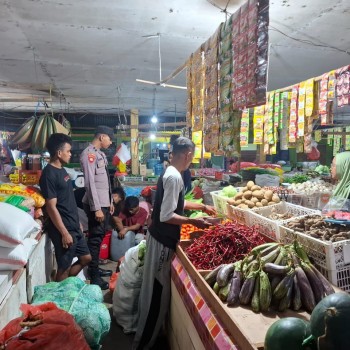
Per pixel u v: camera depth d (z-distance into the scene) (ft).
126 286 9.80
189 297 5.98
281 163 29.12
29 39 14.11
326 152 40.29
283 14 11.44
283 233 6.67
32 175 16.26
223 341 4.20
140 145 31.96
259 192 9.29
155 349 8.55
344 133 22.65
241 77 7.52
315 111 9.82
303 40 14.10
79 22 12.25
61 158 10.72
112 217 15.87
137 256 9.99
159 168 25.54
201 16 11.64
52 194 10.32
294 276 4.94
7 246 6.90
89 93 26.86
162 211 7.87
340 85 8.42
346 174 8.94
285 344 3.29
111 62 17.62
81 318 6.78
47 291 7.80
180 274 6.99
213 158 29.53
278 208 8.78
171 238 8.18
